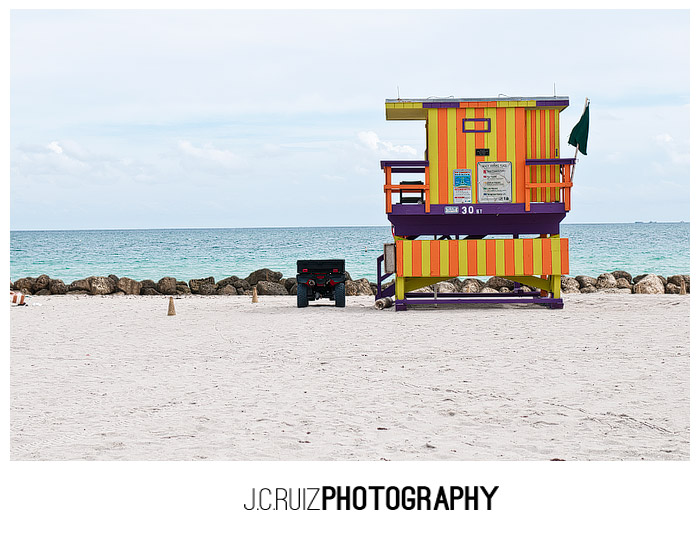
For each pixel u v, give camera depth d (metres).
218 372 11.15
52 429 8.00
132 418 8.43
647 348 12.45
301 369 11.25
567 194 18.59
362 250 84.25
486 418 8.20
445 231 19.23
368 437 7.56
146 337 15.11
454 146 18.69
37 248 89.69
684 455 6.91
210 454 7.06
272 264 62.88
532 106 18.58
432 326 15.79
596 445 7.21
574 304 20.38
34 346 13.92
